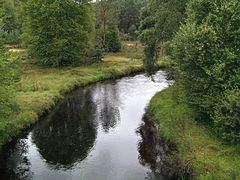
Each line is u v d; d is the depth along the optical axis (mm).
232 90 20812
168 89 36469
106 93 42406
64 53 56469
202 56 22484
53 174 21953
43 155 24906
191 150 20875
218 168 18438
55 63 56469
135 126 30641
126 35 99875
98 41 73438
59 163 23625
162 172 21469
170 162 21375
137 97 40000
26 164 23453
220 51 22312
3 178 21562
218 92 22359
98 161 23781
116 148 25906
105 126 30859
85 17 59969
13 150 25672
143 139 27531
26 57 60469
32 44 56781
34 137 28141
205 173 18328
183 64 23828
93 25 63219
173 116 27406
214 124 22312
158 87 44500
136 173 21766
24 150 25703
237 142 20609
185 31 23422
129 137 28141
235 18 22625
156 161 23234
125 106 36656
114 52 76562
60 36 56500
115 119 32594
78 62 58906
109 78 51781
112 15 78438
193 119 25516
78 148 26109
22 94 37000
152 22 37219
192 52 22688
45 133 28984
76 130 29875
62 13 55781
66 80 46219
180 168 20234
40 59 56625
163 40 33500
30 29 56781
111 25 78312
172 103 30625
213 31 22266
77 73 51281
